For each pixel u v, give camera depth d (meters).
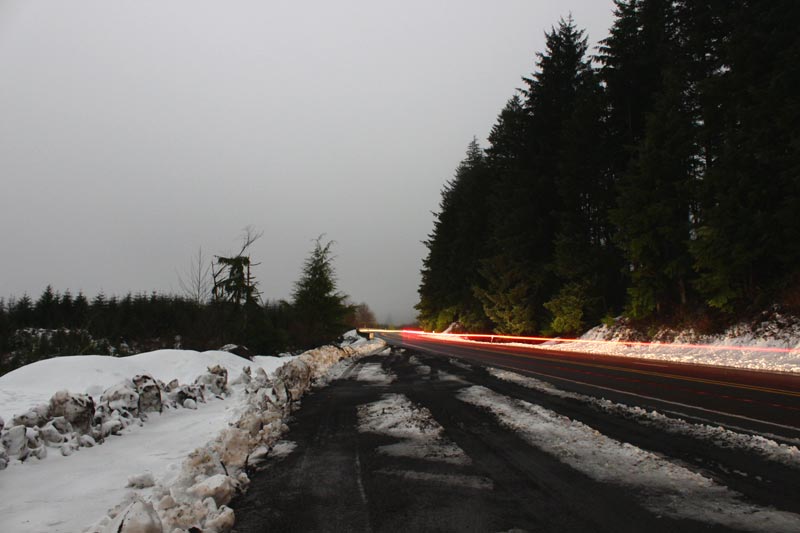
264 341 22.66
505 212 36.09
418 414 7.95
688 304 22.11
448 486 4.41
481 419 7.41
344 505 3.99
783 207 16.45
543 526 3.48
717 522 3.50
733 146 17.55
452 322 62.97
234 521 3.66
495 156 48.22
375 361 21.09
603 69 27.81
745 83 17.72
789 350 15.24
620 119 28.42
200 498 3.82
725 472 4.63
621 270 24.25
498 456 5.36
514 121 35.53
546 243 33.28
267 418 6.98
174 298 23.67
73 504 3.88
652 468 4.79
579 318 27.75
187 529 3.16
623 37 27.27
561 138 29.59
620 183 24.34
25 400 7.92
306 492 4.34
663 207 20.66
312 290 28.78
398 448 5.83
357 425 7.29
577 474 4.67
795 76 15.95
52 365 9.91
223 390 10.24
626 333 24.23
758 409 7.61
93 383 9.61
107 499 4.00
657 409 7.79
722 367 14.62
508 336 35.69
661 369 14.32
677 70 22.08
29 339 17.22
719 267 17.89
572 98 32.78
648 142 21.61
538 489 4.27
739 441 5.71
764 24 17.19
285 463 5.31
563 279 31.64
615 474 4.64
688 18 22.50
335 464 5.22
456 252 55.03
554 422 6.99
